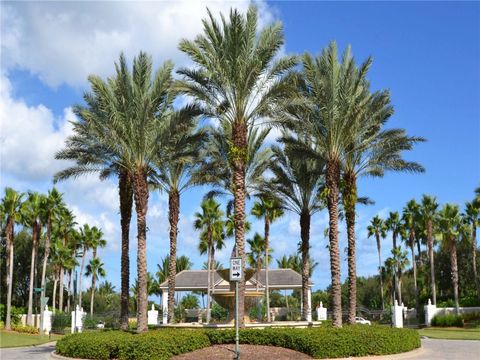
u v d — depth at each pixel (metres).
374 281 96.12
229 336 21.41
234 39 24.28
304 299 37.03
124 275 30.22
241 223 24.59
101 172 31.78
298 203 36.25
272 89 25.00
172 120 26.73
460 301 60.22
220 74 24.56
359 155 30.94
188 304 89.50
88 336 22.75
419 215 63.28
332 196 27.66
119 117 26.03
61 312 59.97
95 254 83.25
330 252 27.34
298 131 28.19
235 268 18.50
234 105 25.09
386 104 29.89
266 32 24.98
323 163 31.89
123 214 30.64
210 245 55.16
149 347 19.34
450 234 56.62
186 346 20.08
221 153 34.56
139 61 26.62
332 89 26.98
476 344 29.61
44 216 57.88
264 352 19.77
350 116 27.12
